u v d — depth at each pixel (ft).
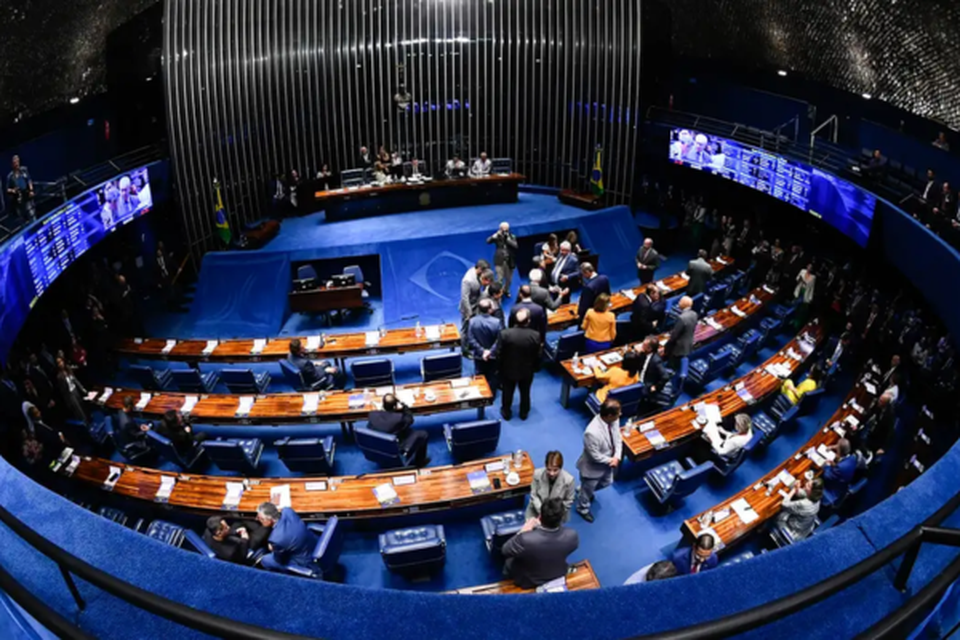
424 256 48.03
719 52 65.00
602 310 34.09
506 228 42.39
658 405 33.42
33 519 9.16
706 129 58.08
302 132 56.90
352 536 26.91
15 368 35.68
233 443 28.94
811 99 57.67
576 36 56.65
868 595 8.03
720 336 39.81
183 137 50.98
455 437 28.43
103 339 39.83
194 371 36.55
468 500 25.73
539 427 32.78
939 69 48.75
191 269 54.13
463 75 58.49
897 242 41.16
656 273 52.08
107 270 44.39
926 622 8.18
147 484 27.25
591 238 51.29
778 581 8.13
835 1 53.62
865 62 53.98
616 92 57.21
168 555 8.47
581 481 26.32
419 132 60.03
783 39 59.67
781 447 33.06
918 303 44.68
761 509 25.67
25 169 38.73
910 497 9.61
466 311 35.86
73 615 7.83
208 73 51.13
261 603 7.74
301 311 42.96
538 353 30.09
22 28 46.32
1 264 33.63
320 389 35.24
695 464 30.78
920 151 45.34
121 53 54.80
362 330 44.37
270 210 56.59
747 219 57.47
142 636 7.56
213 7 50.80
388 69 57.21
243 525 24.07
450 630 7.43
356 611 7.62
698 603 7.79
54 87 50.39
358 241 49.93
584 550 26.30
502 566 25.49
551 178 61.46
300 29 54.03
